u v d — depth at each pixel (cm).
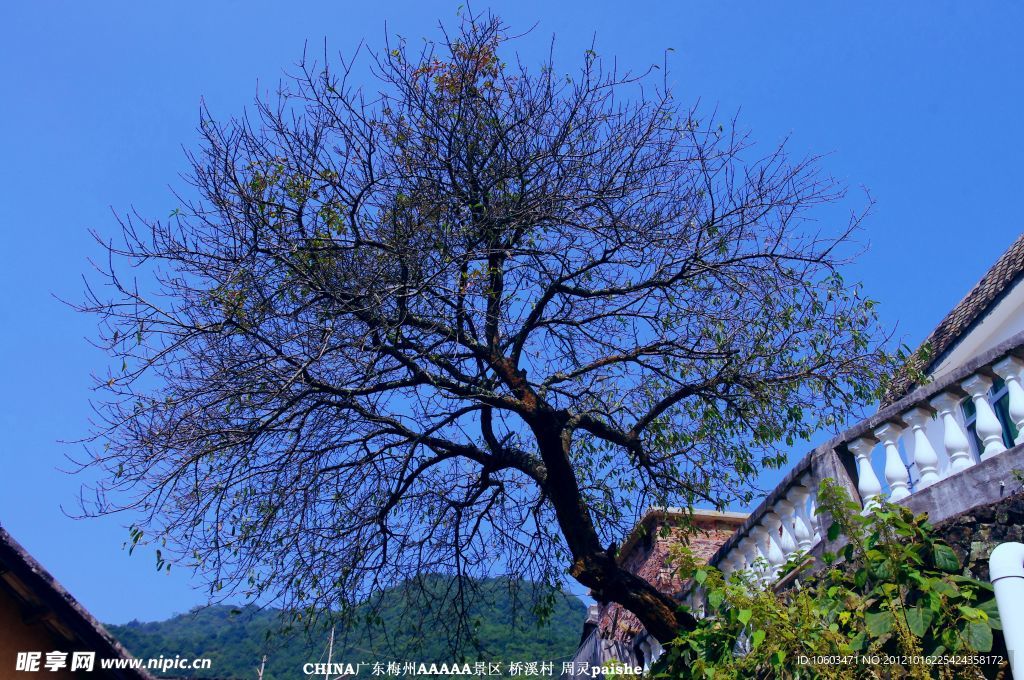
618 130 1024
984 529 652
